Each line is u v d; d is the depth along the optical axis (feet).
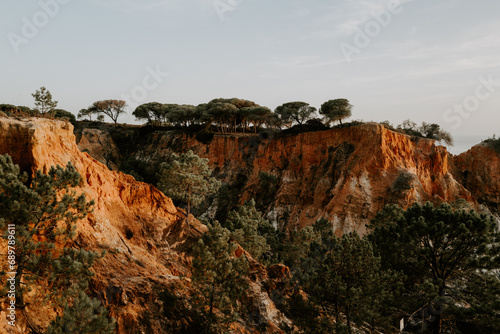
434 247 89.15
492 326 73.10
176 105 439.63
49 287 56.90
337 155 251.80
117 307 64.59
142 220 99.60
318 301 79.51
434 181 253.44
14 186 49.80
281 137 287.07
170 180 118.93
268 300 86.63
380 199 221.05
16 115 81.97
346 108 291.79
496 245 84.43
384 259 97.14
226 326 73.10
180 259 96.07
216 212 269.03
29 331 49.93
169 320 68.54
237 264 77.20
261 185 274.36
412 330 94.58
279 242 180.45
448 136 309.83
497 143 290.56
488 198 273.33
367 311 74.49
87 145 381.40
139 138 401.49
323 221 176.14
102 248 76.43
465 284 89.15
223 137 316.60
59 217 55.11
